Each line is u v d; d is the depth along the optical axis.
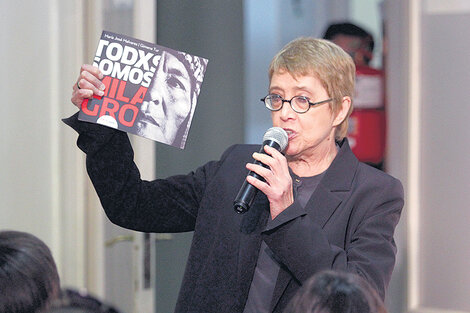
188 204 4.04
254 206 3.79
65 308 2.21
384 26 8.00
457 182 7.29
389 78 7.77
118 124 3.75
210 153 8.41
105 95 3.76
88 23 6.25
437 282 7.43
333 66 3.62
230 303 3.68
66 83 6.20
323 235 3.46
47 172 6.19
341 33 8.27
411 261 7.42
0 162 6.12
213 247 3.79
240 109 8.80
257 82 9.16
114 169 3.79
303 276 3.41
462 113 7.23
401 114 7.57
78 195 6.25
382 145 8.30
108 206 3.86
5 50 6.10
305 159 3.81
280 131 3.55
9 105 6.13
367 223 3.65
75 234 6.26
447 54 7.25
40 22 6.12
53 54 6.14
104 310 2.24
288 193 3.42
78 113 3.74
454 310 7.36
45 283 2.80
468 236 7.28
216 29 8.51
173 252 7.57
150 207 3.93
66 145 6.21
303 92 3.61
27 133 6.15
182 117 3.80
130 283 6.36
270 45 9.45
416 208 7.41
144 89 3.79
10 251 2.81
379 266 3.50
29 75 6.13
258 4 9.21
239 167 3.95
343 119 3.77
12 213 6.16
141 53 3.81
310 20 10.68
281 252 3.43
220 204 3.87
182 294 3.82
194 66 3.83
